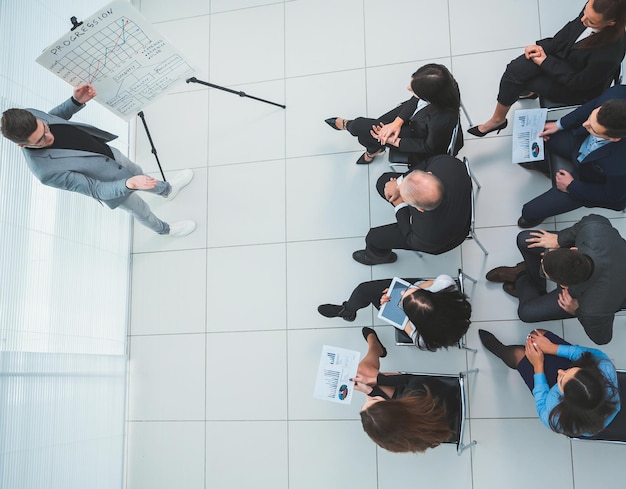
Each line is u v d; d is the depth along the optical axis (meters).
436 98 2.52
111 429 3.40
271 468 3.36
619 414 2.44
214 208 3.67
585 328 2.58
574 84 2.70
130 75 2.84
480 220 3.30
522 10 3.42
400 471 3.20
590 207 2.95
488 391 3.16
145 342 3.62
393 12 3.59
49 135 2.50
